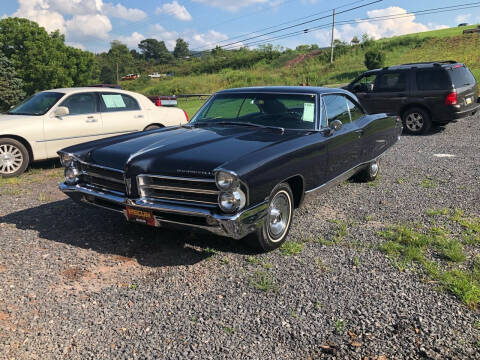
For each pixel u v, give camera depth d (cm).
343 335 265
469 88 1060
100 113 800
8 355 246
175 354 248
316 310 292
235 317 285
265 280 330
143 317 286
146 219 358
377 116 600
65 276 343
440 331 267
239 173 318
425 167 716
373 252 384
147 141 408
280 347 254
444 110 1012
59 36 5797
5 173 704
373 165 622
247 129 439
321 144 427
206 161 337
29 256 380
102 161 385
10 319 282
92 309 296
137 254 386
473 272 343
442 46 5666
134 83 8562
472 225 441
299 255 380
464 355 245
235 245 403
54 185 652
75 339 262
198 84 6506
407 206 514
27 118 728
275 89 485
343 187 605
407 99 1058
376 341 258
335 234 428
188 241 413
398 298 306
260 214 341
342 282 330
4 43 5247
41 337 263
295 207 426
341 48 7012
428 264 357
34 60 5294
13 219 480
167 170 344
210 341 259
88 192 397
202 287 326
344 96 534
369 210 502
